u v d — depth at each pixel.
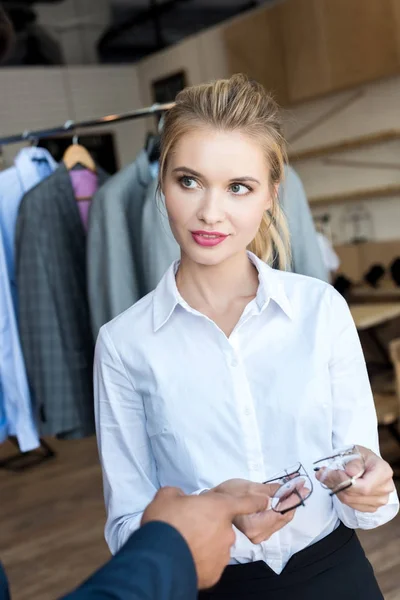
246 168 1.03
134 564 0.66
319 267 2.25
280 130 1.09
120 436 1.17
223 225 1.04
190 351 1.12
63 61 6.46
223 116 1.01
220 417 1.11
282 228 1.26
